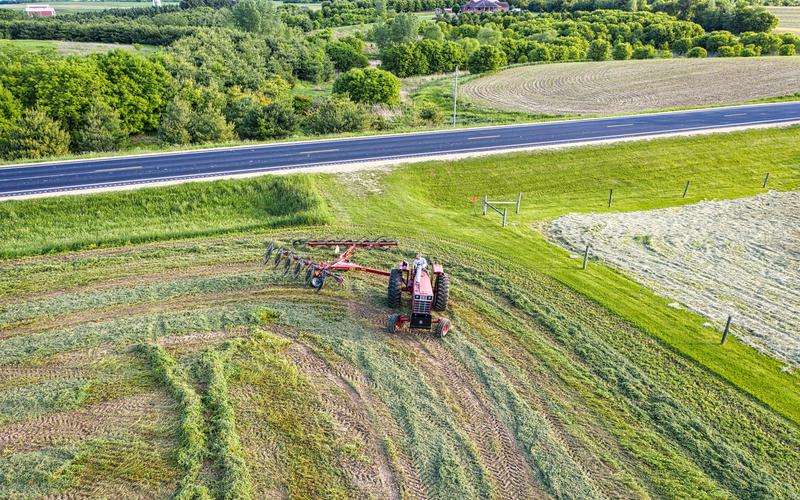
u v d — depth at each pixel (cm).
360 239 2403
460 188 3203
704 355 1636
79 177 3042
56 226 2588
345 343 1631
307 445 1261
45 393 1401
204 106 5441
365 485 1162
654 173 3556
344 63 8719
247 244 2339
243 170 3169
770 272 2280
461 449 1259
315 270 1922
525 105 6384
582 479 1191
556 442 1288
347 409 1372
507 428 1330
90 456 1216
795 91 6034
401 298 1884
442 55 8444
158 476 1172
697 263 2342
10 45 7481
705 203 3203
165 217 2717
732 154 3844
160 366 1492
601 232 2670
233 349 1570
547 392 1456
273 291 1931
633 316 1842
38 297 1905
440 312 1825
